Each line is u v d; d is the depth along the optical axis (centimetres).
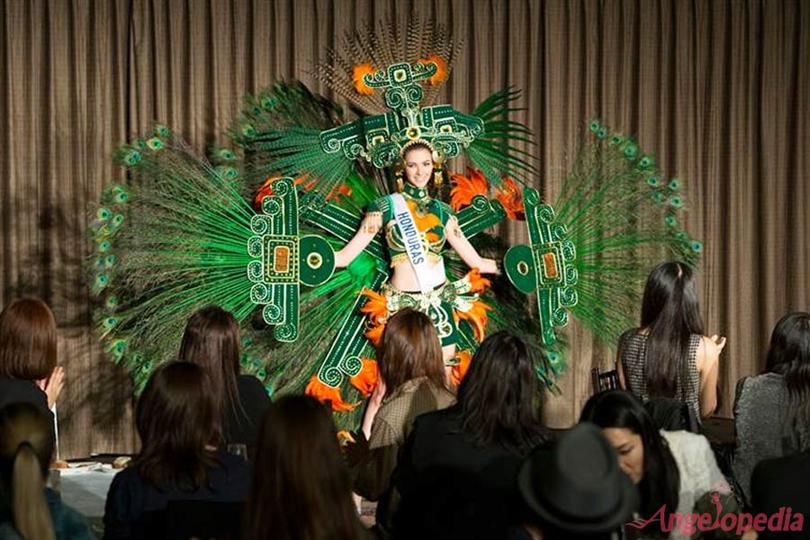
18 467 270
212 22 721
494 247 738
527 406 340
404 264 643
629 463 322
